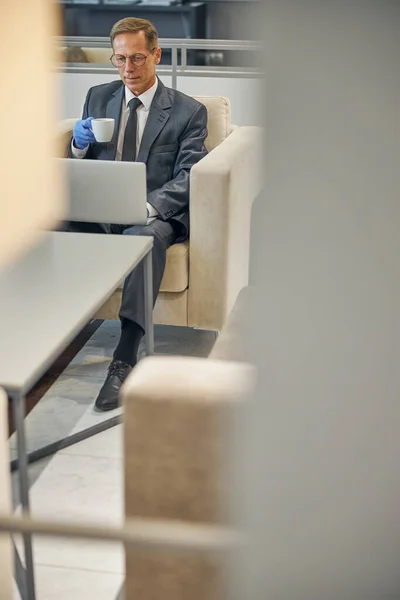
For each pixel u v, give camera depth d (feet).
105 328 8.54
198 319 7.57
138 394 2.70
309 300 0.88
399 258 0.83
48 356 4.09
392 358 0.90
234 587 1.11
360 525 1.05
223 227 7.27
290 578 1.07
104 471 5.72
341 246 0.85
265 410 0.98
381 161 0.79
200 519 2.72
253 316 0.92
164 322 7.62
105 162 6.33
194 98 8.56
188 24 16.67
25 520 1.15
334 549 1.05
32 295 4.96
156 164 8.02
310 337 0.91
